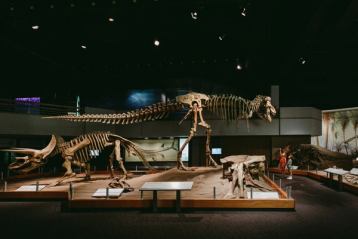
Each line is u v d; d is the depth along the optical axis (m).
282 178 14.12
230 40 16.19
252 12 13.75
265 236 6.16
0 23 14.05
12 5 13.05
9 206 8.88
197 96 13.23
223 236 6.17
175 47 16.89
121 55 17.59
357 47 15.89
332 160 15.34
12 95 16.80
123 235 6.28
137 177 12.16
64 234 6.38
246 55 17.14
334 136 16.66
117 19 14.45
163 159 17.38
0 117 14.05
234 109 13.48
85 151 11.12
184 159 17.20
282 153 14.57
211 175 11.59
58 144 10.91
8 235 6.33
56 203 9.21
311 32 13.62
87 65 18.14
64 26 14.91
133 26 15.12
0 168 14.98
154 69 18.20
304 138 16.88
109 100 18.92
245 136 17.02
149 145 17.55
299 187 11.74
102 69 18.34
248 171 9.94
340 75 17.95
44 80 17.73
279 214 7.78
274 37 15.58
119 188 9.47
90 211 8.22
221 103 13.35
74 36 15.86
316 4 11.55
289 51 16.00
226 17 14.34
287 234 6.27
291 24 14.38
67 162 10.91
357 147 15.66
